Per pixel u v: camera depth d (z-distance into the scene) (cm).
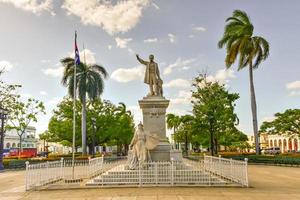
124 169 1584
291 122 4228
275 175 2045
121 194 1236
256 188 1376
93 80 4291
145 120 1803
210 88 4172
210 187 1382
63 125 4847
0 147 3256
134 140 1620
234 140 4878
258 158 3378
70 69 4300
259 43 3581
